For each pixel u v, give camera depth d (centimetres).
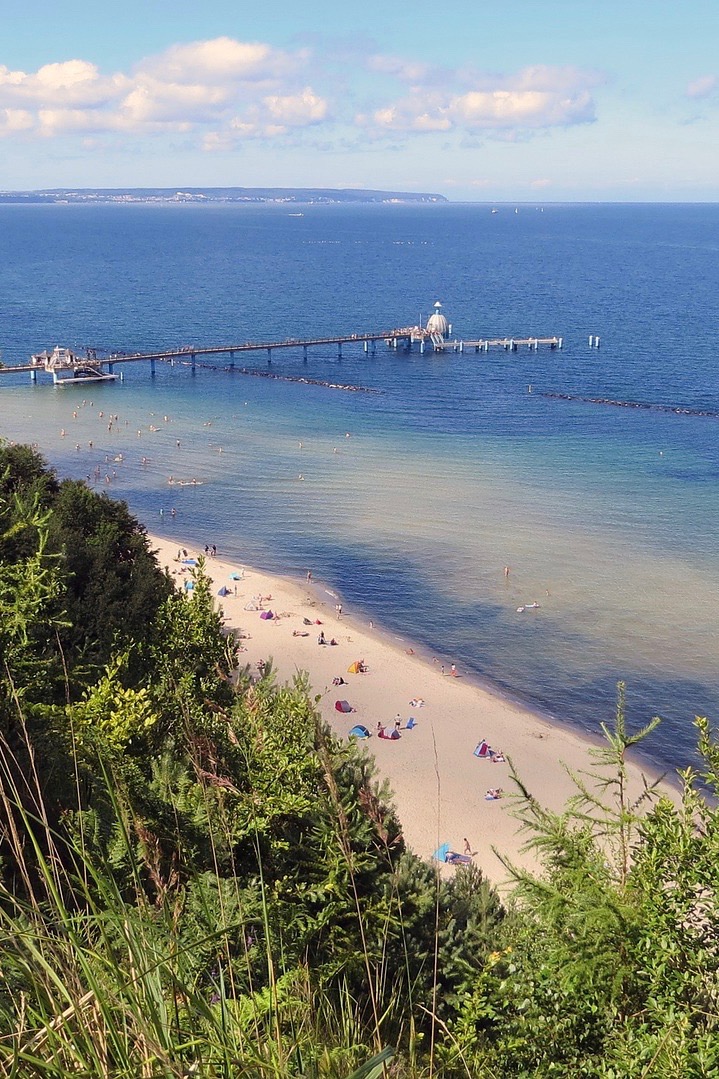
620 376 13625
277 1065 411
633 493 8338
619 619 5856
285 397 12275
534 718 4759
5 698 1060
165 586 3659
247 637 5550
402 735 4506
